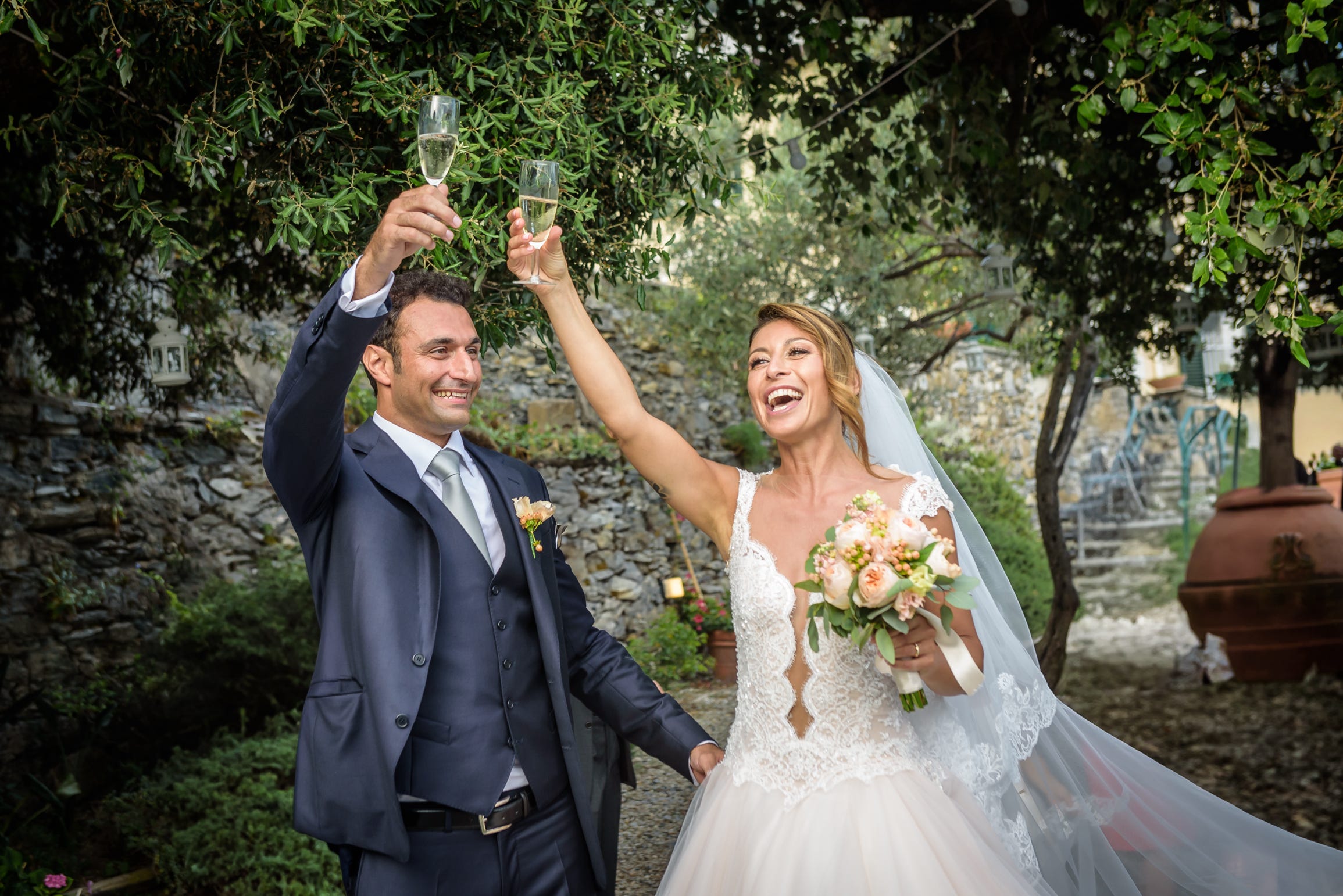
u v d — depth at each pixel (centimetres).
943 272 875
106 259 569
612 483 933
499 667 228
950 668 207
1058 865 244
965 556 239
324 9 235
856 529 199
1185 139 312
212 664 632
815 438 233
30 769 567
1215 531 841
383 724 209
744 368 858
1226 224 299
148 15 251
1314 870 243
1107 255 578
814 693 216
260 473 808
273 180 259
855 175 491
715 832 221
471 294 252
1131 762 254
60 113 263
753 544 229
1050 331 710
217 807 511
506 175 266
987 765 233
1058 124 434
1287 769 634
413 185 261
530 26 273
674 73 317
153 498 733
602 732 259
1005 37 432
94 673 653
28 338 662
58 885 385
